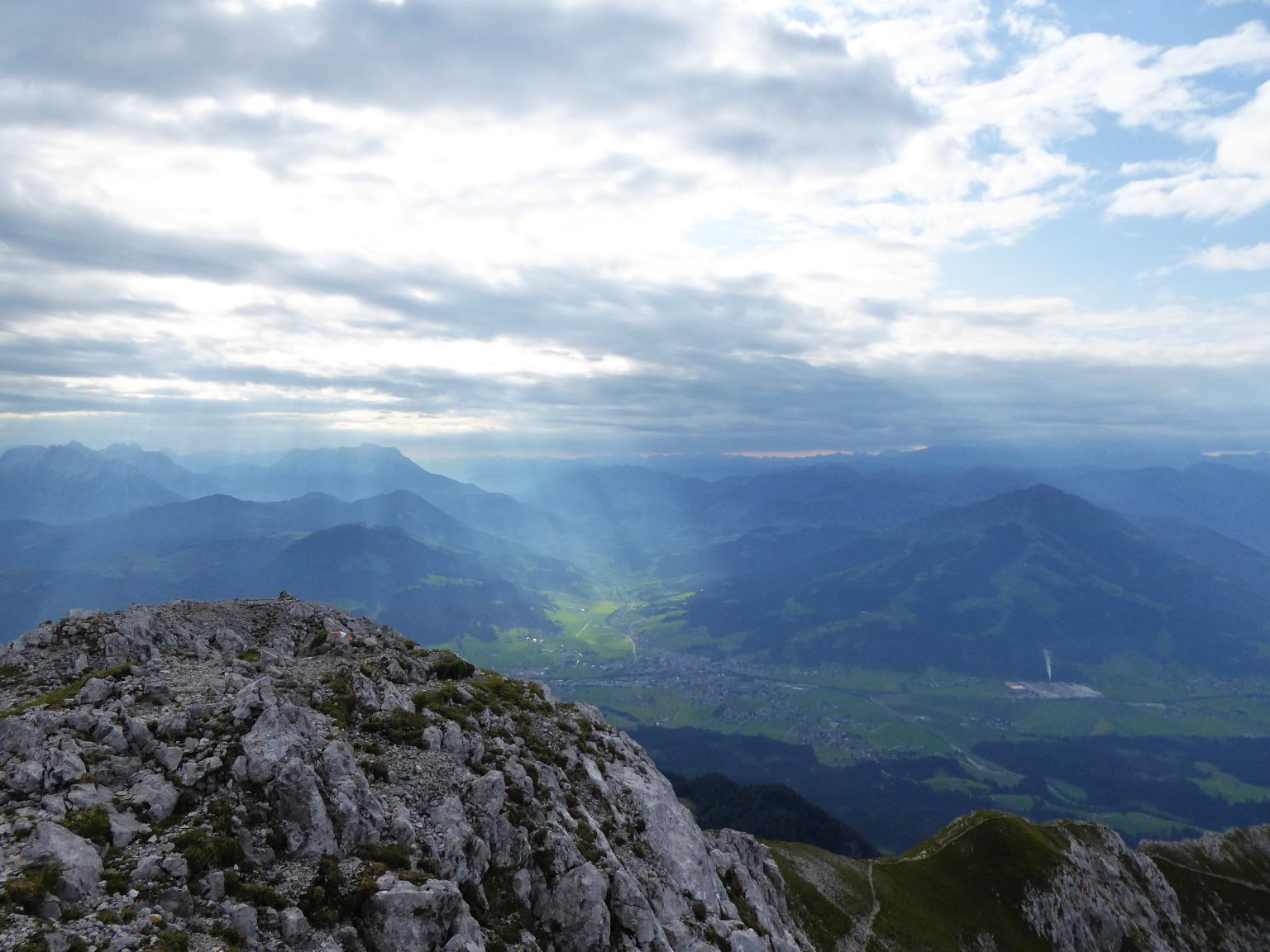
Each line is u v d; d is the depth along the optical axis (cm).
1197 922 15350
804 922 9362
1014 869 13388
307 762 3581
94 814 2802
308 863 3130
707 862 5812
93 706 3694
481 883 3884
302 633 6750
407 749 4431
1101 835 16150
